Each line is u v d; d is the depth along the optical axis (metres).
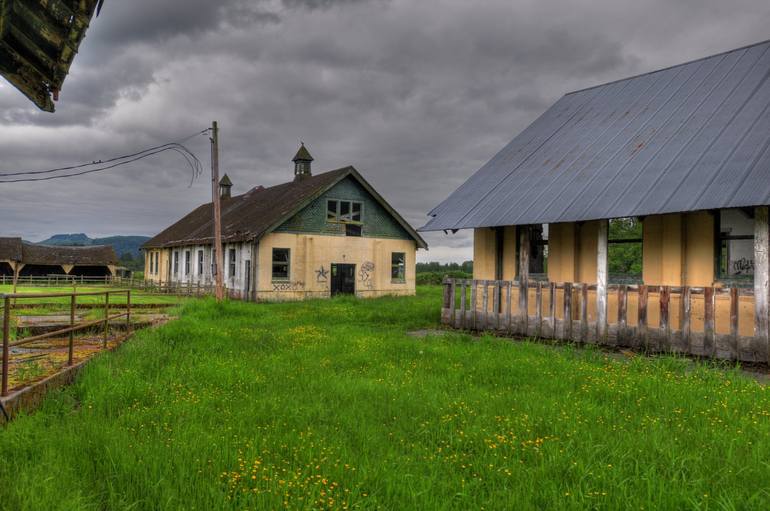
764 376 9.23
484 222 14.02
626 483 4.47
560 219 12.23
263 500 4.00
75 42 4.64
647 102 15.31
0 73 4.79
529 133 18.00
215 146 24.83
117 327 14.02
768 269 9.96
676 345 11.02
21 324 12.53
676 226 12.10
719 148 11.48
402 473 4.64
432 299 27.30
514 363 9.51
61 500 3.86
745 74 13.60
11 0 4.09
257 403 6.80
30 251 50.97
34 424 5.57
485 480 4.65
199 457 4.88
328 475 4.56
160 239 47.06
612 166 13.20
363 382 8.03
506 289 14.45
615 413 6.49
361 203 31.64
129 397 7.01
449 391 7.69
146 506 4.00
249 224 30.86
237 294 30.00
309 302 25.28
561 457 4.95
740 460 4.92
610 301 12.83
